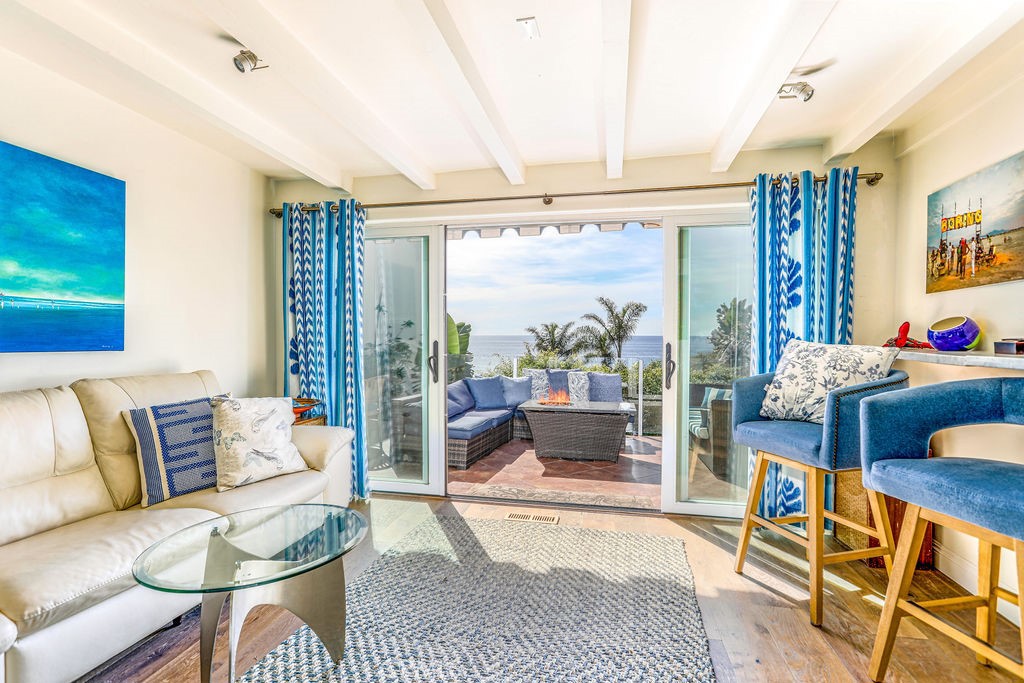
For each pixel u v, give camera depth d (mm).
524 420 5934
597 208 3258
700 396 3225
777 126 2703
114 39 1829
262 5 1711
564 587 2252
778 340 2914
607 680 1638
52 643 1459
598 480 4211
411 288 3674
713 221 3201
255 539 1704
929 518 1521
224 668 1722
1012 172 1966
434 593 2203
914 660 1735
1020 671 1290
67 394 2135
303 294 3506
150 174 2658
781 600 2145
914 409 1681
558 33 1872
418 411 3672
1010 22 1618
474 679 1647
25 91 2070
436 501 3508
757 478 2363
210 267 3086
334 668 1702
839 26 1828
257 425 2531
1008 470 1449
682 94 2354
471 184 3441
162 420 2334
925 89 2051
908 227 2752
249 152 3158
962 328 2137
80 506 2006
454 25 1787
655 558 2553
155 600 1787
